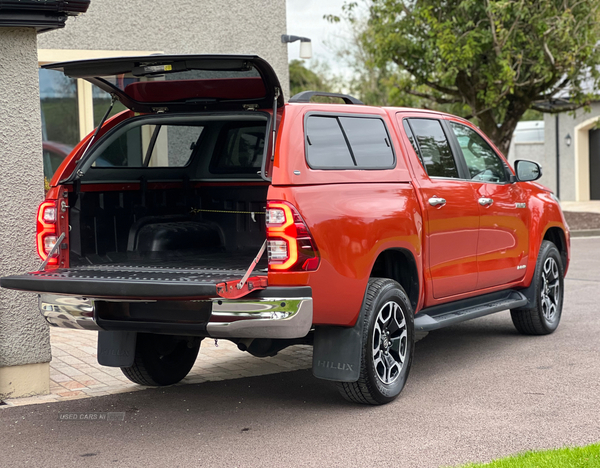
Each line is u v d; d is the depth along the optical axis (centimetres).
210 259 542
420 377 587
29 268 531
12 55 519
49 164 999
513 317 735
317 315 450
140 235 543
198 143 599
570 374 582
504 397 523
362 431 455
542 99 1906
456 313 608
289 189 436
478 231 623
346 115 514
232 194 593
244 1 1062
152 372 556
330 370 480
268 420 482
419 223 543
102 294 424
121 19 989
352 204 476
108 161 839
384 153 534
